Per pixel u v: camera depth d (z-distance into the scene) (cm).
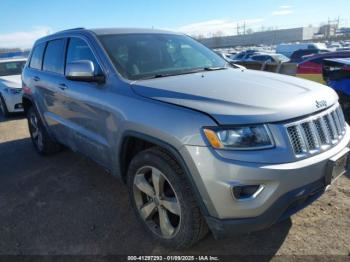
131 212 338
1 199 390
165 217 267
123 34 362
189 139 226
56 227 321
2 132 724
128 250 280
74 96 354
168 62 345
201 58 378
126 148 291
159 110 249
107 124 304
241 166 213
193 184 230
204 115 226
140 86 280
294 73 855
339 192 351
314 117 243
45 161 505
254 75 316
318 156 236
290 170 218
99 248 285
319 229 290
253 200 218
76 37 379
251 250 270
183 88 263
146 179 282
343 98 558
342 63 557
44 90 441
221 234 230
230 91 253
